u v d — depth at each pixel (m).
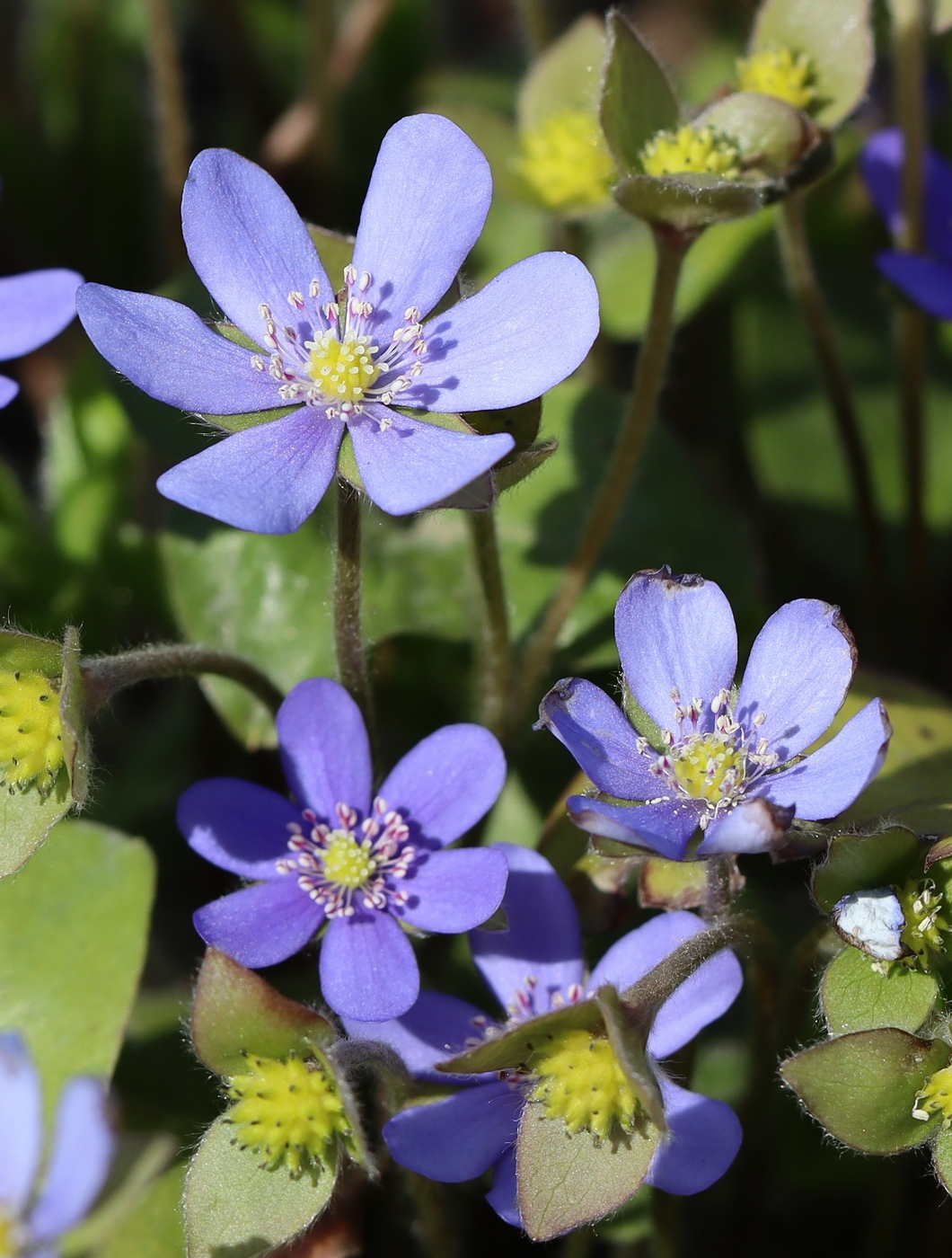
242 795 0.23
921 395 0.28
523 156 0.28
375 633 0.27
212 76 0.39
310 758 0.23
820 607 0.23
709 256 0.28
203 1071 0.26
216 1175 0.22
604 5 0.42
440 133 0.23
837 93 0.26
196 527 0.27
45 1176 0.24
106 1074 0.24
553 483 0.27
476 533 0.25
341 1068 0.22
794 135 0.25
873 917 0.22
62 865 0.25
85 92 0.34
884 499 0.30
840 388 0.28
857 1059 0.22
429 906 0.23
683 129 0.24
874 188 0.28
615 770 0.22
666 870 0.23
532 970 0.23
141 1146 0.26
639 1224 0.24
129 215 0.35
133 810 0.28
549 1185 0.22
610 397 0.28
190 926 0.28
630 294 0.29
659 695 0.23
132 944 0.25
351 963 0.23
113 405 0.29
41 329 0.25
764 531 0.31
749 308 0.31
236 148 0.36
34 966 0.25
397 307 0.23
